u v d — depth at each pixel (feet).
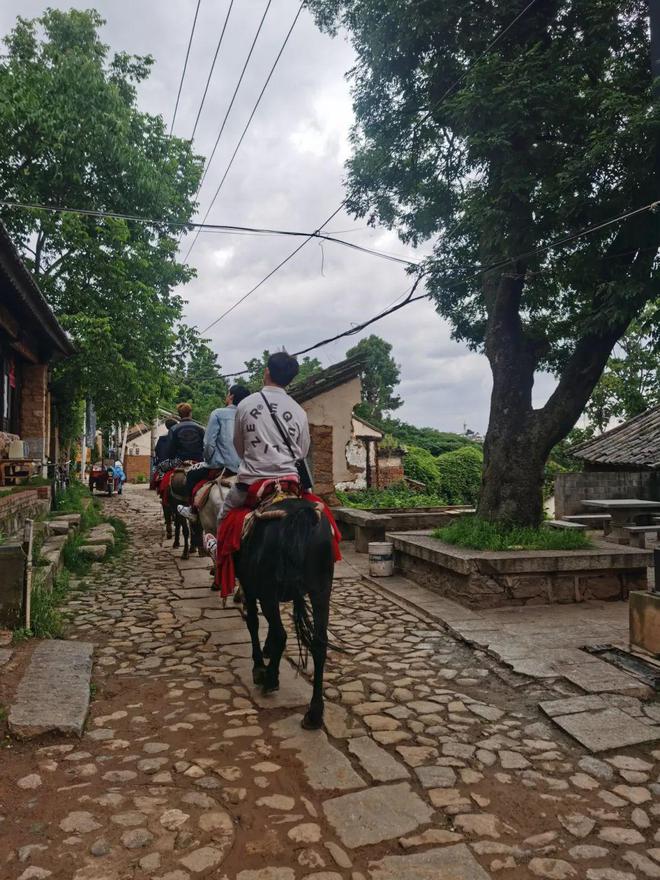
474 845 9.01
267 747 11.96
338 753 11.74
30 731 12.11
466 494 101.60
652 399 67.92
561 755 11.80
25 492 30.63
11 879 8.14
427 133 30.45
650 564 23.65
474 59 27.84
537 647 17.98
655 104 21.08
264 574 12.77
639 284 22.90
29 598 18.11
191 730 12.76
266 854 8.75
